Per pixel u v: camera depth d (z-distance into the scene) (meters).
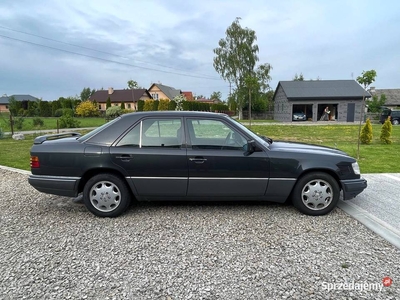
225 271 2.55
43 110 42.28
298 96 31.03
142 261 2.72
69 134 4.67
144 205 4.23
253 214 3.87
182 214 3.88
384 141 11.96
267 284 2.36
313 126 22.95
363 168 6.86
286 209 4.06
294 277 2.46
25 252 2.90
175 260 2.74
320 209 3.82
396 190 4.98
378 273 2.51
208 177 3.70
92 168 3.68
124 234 3.30
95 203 3.77
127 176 3.69
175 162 3.66
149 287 2.33
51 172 3.71
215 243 3.07
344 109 31.30
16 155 9.26
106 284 2.37
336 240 3.13
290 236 3.23
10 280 2.42
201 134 3.78
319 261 2.71
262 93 37.91
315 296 2.21
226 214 3.87
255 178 3.72
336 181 3.82
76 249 2.96
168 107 38.16
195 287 2.33
